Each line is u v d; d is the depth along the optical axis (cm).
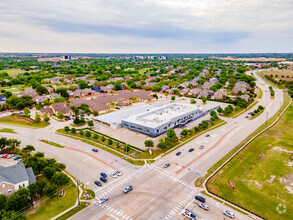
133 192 6350
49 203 5856
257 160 8412
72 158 8338
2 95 17100
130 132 11138
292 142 10081
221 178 7162
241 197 6253
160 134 10881
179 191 6419
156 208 5700
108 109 15050
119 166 7800
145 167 7731
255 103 17800
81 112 13888
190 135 10781
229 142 9975
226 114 14488
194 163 8044
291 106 16688
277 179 7175
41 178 7106
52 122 12644
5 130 11194
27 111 13275
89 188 6525
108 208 5688
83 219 5300
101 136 10575
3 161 8119
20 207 5438
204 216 5456
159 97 19912
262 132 11344
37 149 9069
